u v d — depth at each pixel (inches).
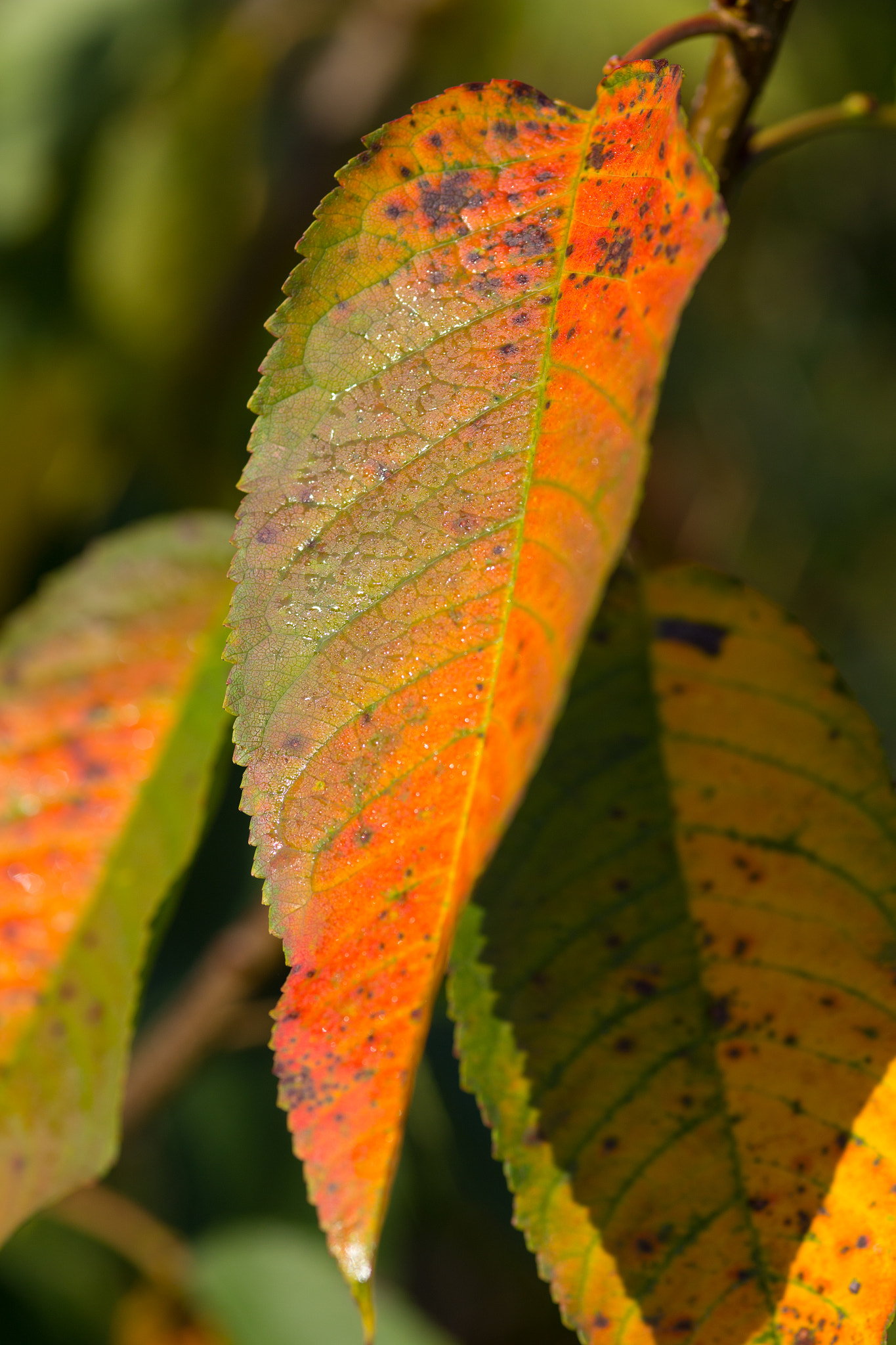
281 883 13.5
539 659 13.3
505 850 15.2
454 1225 31.4
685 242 13.5
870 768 15.3
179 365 28.6
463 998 14.9
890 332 76.9
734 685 15.5
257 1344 19.2
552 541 13.5
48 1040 16.0
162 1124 26.1
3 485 27.6
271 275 29.1
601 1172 14.6
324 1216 13.5
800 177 68.9
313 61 31.2
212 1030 18.0
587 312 13.7
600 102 14.0
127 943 16.1
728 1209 14.5
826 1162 14.5
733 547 67.9
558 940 15.0
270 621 13.7
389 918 13.5
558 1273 14.5
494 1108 14.7
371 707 13.6
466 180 13.9
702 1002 14.9
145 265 28.6
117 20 28.5
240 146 29.6
